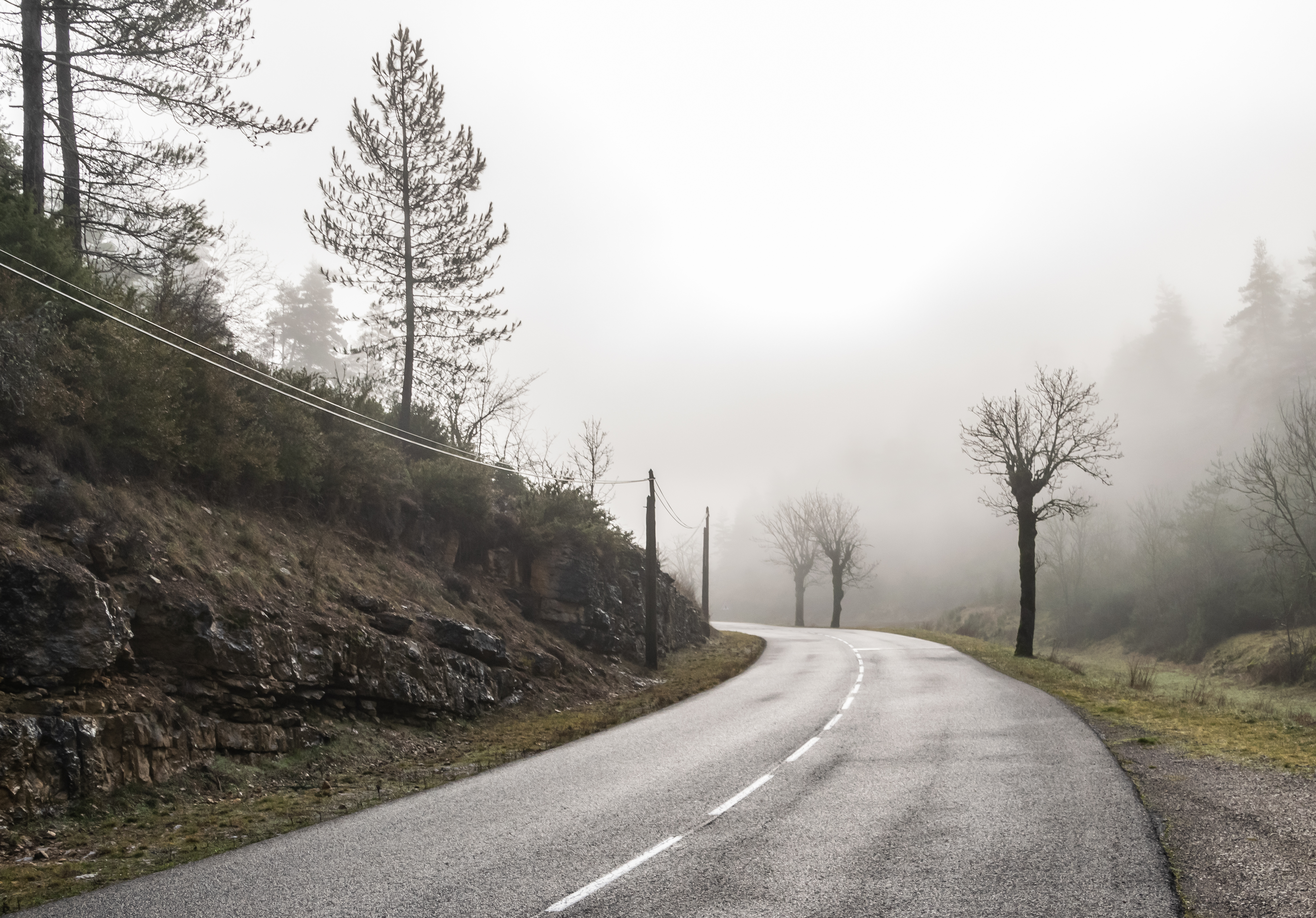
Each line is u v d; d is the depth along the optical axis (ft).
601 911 16.35
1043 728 41.55
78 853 23.91
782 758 35.37
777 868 18.98
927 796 26.27
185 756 32.68
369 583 57.16
